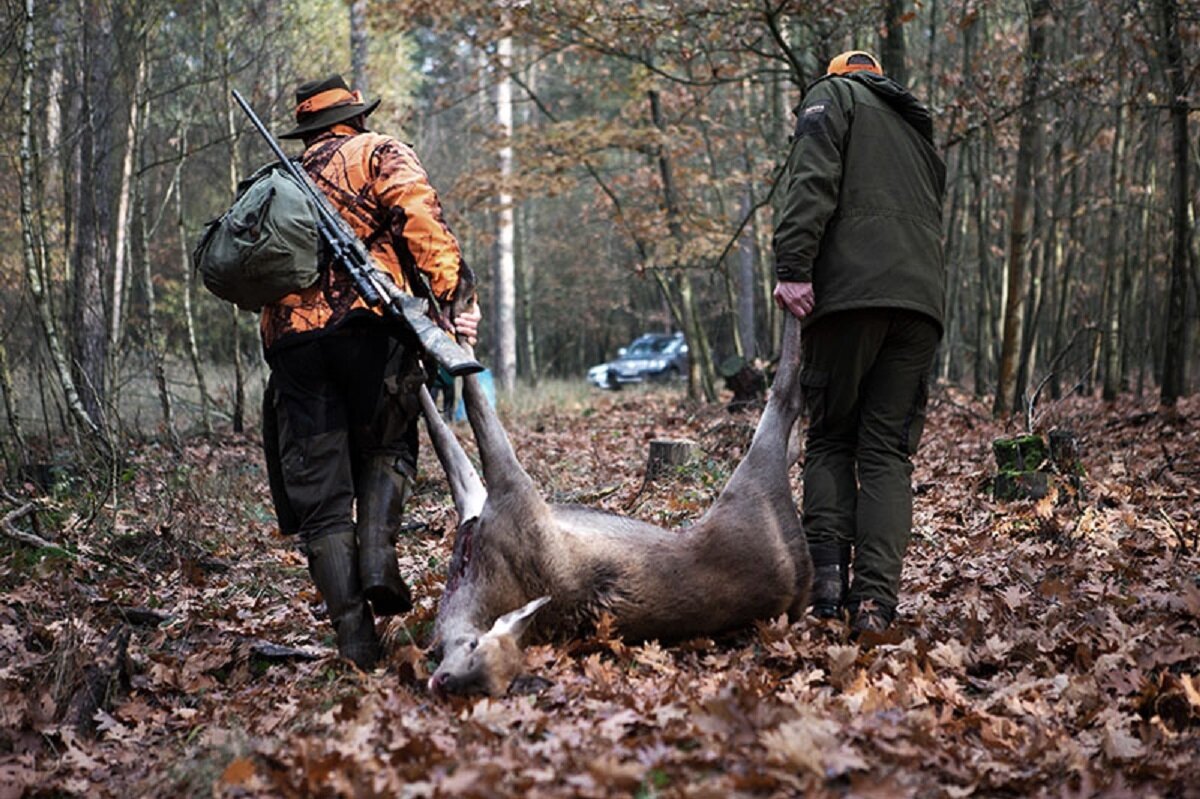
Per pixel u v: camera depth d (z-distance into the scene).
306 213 3.83
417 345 3.98
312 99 4.25
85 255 10.86
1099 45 14.02
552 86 32.59
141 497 7.55
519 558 3.72
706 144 17.16
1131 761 3.02
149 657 4.35
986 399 17.61
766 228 20.41
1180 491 7.40
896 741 3.00
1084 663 3.79
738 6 11.07
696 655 3.84
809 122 4.16
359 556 3.95
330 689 3.74
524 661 3.54
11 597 4.97
